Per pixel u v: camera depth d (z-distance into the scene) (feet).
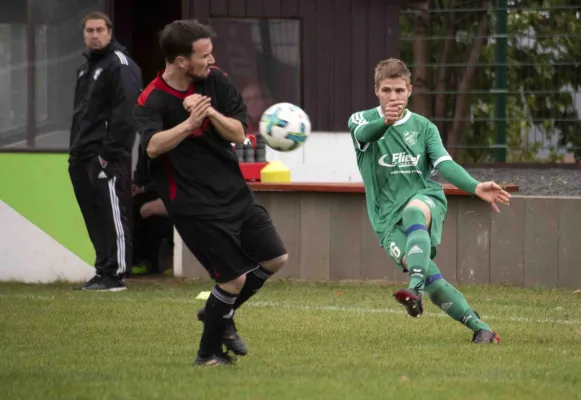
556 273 112.27
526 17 140.87
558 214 111.86
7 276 121.08
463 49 138.82
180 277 120.78
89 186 110.63
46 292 108.06
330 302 99.91
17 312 90.53
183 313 90.33
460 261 114.62
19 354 69.15
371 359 67.15
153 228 124.16
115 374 61.05
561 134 139.03
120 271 110.63
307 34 128.36
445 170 73.36
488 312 93.71
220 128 61.41
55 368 63.41
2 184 120.88
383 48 129.08
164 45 61.72
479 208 113.91
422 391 56.08
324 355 68.85
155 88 62.69
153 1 147.54
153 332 79.41
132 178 124.47
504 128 138.41
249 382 58.39
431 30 138.92
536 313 93.20
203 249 62.54
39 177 121.08
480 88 138.72
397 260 73.41
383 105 73.10
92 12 114.73
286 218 117.70
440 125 139.54
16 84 122.01
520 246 113.09
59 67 122.31
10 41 122.11
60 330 80.33
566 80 139.23
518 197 112.78
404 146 75.00
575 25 140.05
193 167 62.28
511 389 56.85
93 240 111.65
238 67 128.36
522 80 139.03
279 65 128.67
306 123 103.14
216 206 62.23
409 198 74.49
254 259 64.59
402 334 79.56
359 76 128.98
